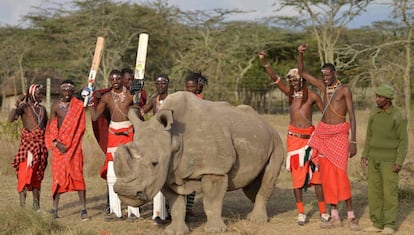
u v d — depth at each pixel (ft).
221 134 31.60
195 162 31.04
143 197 27.99
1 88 212.02
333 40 187.93
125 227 34.32
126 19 195.52
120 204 35.83
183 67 177.47
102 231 32.55
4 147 59.62
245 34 203.92
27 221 31.19
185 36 209.97
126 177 27.68
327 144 33.06
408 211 37.91
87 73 200.54
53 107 36.91
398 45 125.90
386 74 123.03
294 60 208.44
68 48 208.23
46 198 43.86
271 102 199.52
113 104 35.83
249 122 34.30
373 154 32.37
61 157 36.24
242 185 34.06
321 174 33.45
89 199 43.75
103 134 37.29
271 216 37.42
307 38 203.82
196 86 36.76
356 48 182.70
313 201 42.16
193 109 31.89
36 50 211.61
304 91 34.60
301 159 34.24
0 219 30.78
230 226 33.73
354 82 131.64
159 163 28.53
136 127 29.89
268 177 35.68
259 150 34.01
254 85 187.52
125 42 196.85
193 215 37.50
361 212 38.19
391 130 31.63
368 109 144.77
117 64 195.21
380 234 32.09
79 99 37.40
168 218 36.14
